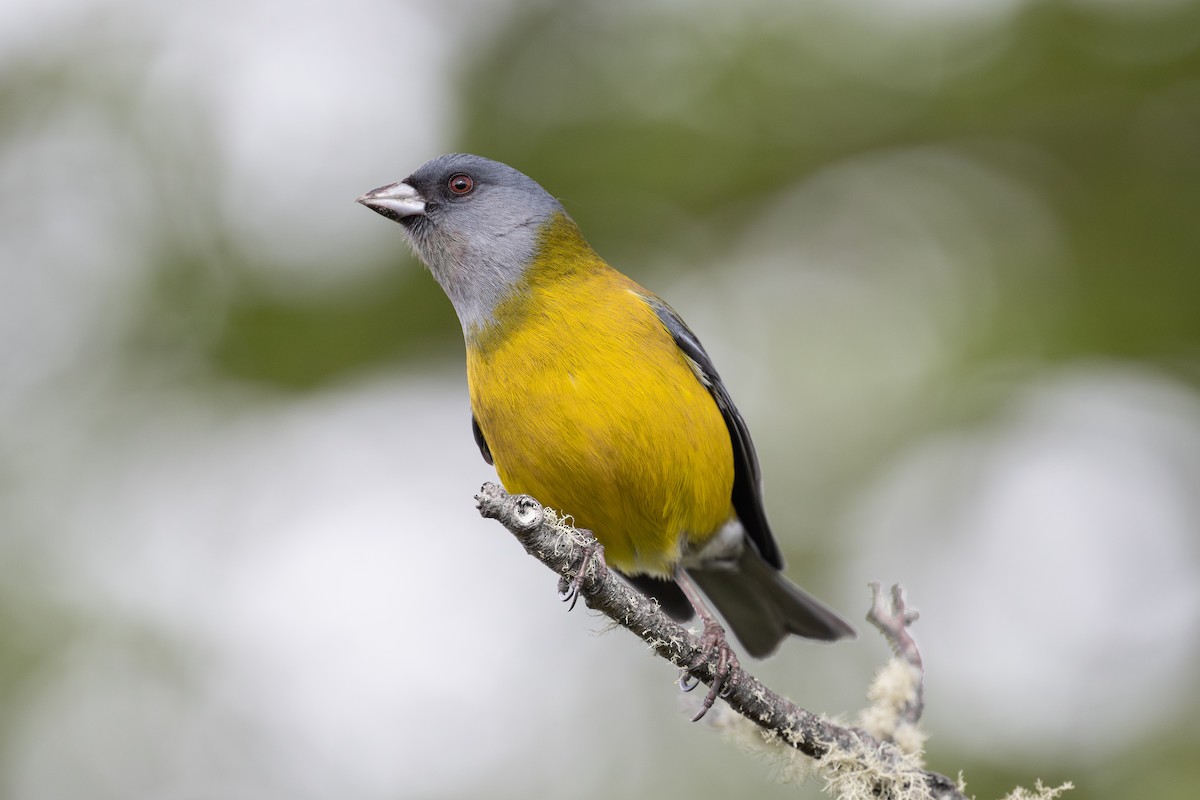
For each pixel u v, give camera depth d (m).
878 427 13.52
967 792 11.22
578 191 14.12
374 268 14.11
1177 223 13.66
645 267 14.45
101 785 12.06
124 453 13.66
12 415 13.67
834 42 13.65
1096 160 13.94
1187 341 13.43
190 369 14.06
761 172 14.12
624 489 8.45
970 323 13.71
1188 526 12.93
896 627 7.15
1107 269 13.62
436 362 14.48
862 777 6.76
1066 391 13.33
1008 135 14.05
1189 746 11.21
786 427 13.72
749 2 13.84
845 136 14.03
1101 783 11.09
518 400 8.41
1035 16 13.34
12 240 13.99
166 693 12.54
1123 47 13.33
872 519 13.23
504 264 8.89
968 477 13.21
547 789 12.20
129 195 14.12
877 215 14.34
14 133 14.11
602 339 8.37
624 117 13.99
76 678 12.47
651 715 12.50
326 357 14.26
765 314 14.26
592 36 14.23
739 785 11.87
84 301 13.99
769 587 10.09
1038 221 14.06
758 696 6.86
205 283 14.04
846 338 14.04
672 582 10.03
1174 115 13.62
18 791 11.94
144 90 14.10
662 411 8.37
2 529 13.15
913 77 13.73
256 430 14.06
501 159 14.13
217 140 14.06
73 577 12.95
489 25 14.33
